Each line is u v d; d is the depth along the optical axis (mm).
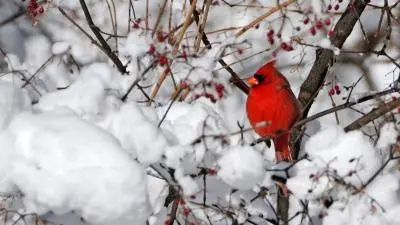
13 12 11992
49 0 10195
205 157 6734
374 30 11273
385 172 7582
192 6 8359
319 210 7078
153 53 6898
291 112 8125
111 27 11375
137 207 6133
